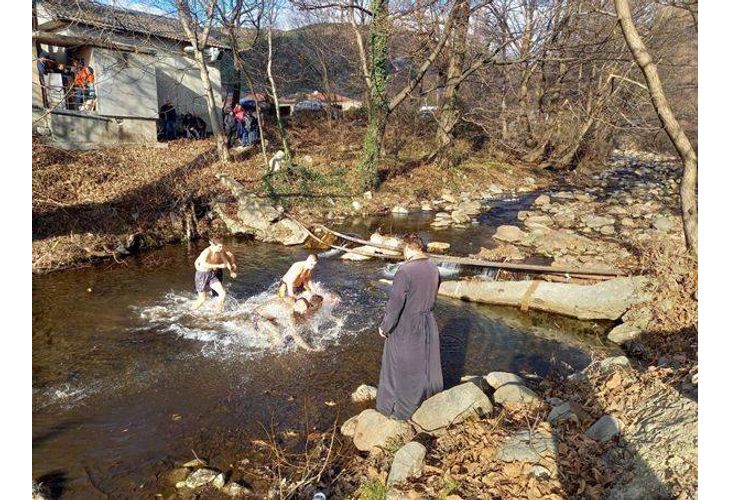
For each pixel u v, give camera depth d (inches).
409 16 658.2
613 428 162.2
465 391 191.6
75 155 556.1
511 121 1000.9
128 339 277.1
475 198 724.0
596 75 807.1
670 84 857.5
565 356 270.2
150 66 681.0
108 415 205.9
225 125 770.8
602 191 796.0
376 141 668.7
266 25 812.6
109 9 627.8
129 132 652.7
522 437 165.5
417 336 195.6
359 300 346.3
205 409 211.2
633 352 273.3
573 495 139.0
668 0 430.3
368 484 154.9
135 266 410.0
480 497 140.9
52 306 321.4
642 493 130.0
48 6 574.6
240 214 525.0
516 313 333.4
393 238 477.7
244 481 167.2
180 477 168.6
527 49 757.9
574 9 657.0
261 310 302.4
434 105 992.2
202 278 313.9
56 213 443.5
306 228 510.3
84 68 615.5
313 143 834.8
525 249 466.0
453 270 407.8
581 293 322.3
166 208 511.5
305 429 197.6
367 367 250.4
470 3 636.7
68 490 161.8
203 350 266.1
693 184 310.8
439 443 171.2
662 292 298.7
